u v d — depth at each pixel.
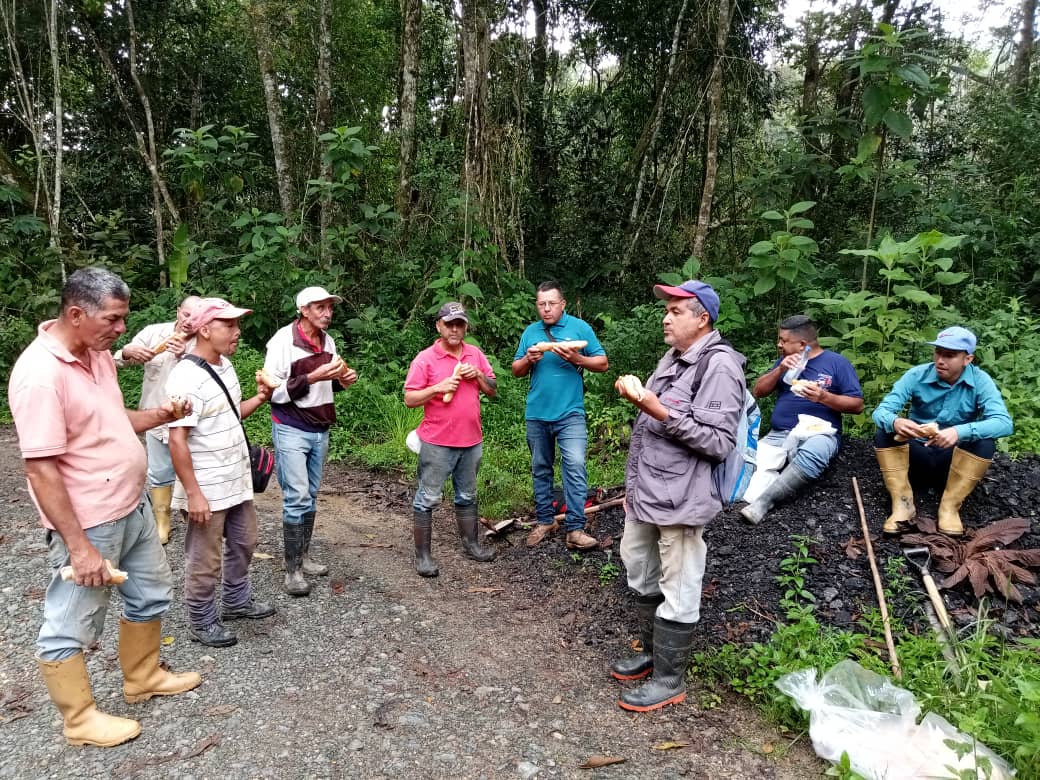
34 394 2.21
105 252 10.25
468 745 2.65
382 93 12.88
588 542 4.43
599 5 10.30
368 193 11.70
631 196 10.56
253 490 3.35
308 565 4.11
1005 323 6.00
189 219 11.16
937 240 4.91
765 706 2.88
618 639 3.55
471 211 8.26
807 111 9.64
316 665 3.13
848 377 4.58
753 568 3.79
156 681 2.80
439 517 5.27
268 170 11.37
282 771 2.43
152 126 10.29
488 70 8.67
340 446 6.75
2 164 10.07
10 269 8.88
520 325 8.01
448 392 3.98
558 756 2.61
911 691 2.77
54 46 9.06
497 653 3.38
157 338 4.08
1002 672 2.79
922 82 5.03
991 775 2.21
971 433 3.63
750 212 9.41
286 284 8.44
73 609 2.42
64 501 2.25
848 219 8.54
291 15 10.70
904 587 3.48
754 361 6.82
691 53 9.53
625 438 6.18
